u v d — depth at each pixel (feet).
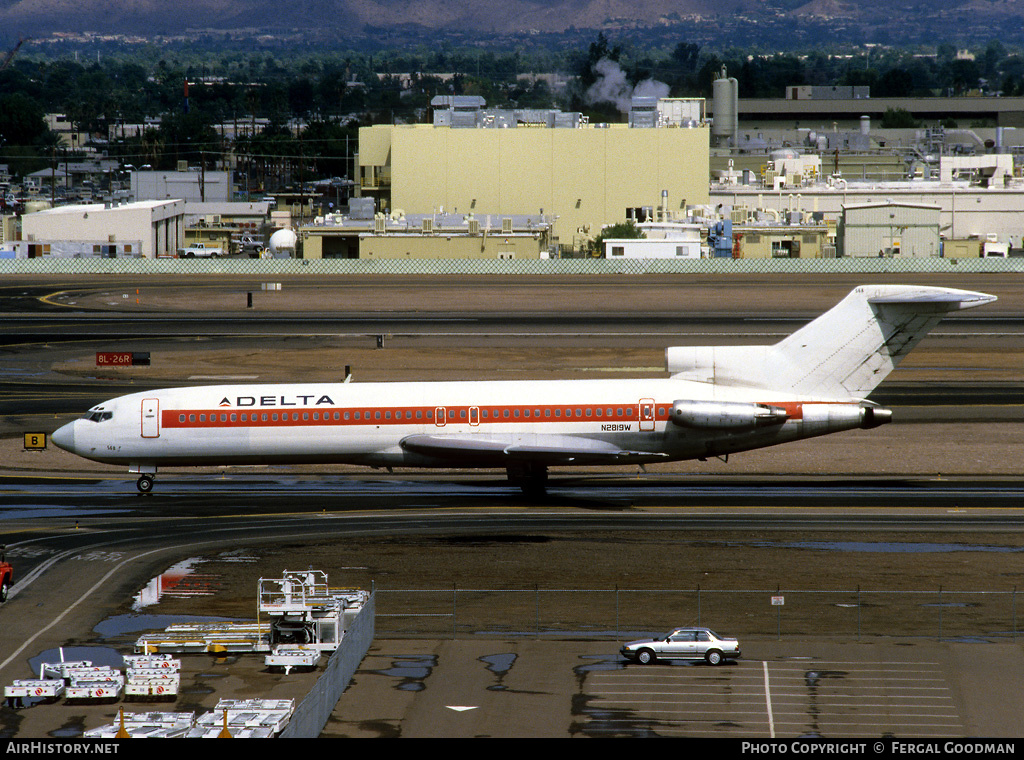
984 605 556.51
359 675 480.23
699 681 471.62
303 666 491.31
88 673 468.75
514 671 483.51
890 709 445.37
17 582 598.34
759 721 436.35
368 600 519.60
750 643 510.99
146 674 464.24
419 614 549.13
